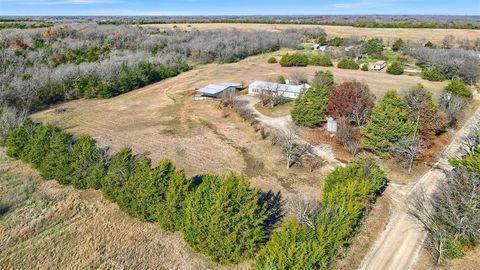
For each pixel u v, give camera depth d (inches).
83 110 2375.7
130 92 2839.6
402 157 1552.7
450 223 1011.3
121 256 1028.5
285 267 812.6
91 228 1153.4
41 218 1200.2
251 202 996.6
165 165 1157.7
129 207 1173.1
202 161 1614.2
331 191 1086.4
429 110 1685.5
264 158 1643.7
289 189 1381.6
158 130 1993.1
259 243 1027.3
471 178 1035.3
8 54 3041.3
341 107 1841.8
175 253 1039.0
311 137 1854.1
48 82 2541.8
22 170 1519.4
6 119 1797.5
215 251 978.7
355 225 1102.4
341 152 1691.7
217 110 2315.5
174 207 1090.7
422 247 1045.8
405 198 1311.5
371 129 1574.8
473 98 2517.2
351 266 974.4
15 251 1053.8
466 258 990.4
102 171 1296.8
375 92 2605.8
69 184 1391.5
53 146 1409.9
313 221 995.9
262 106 2364.7
